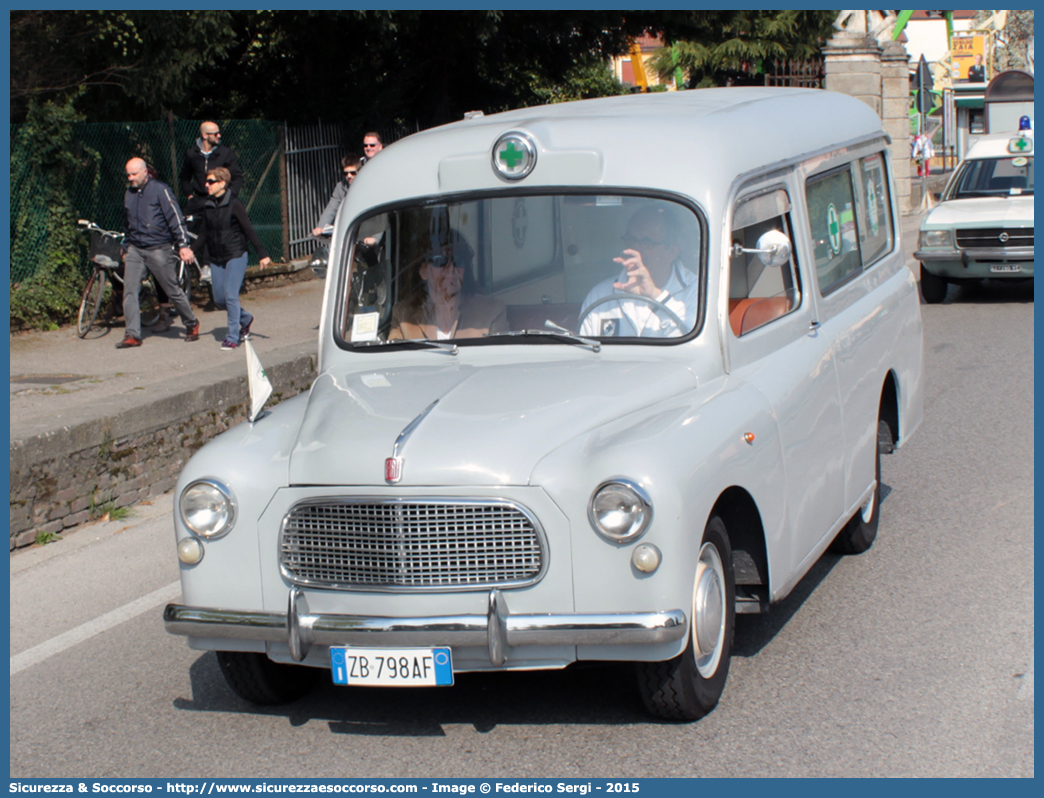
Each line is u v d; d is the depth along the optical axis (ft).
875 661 16.63
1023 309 51.24
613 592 13.56
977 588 19.43
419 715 15.72
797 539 16.88
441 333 17.52
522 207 17.28
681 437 14.16
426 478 13.80
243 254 43.04
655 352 16.29
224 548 14.83
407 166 18.31
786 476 16.39
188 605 15.03
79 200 49.32
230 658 15.84
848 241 21.44
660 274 16.57
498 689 16.39
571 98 128.16
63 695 17.08
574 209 16.98
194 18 51.98
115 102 53.57
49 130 45.98
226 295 42.88
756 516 15.57
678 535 13.50
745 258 17.13
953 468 27.20
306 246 65.77
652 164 16.89
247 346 16.80
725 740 14.39
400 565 13.94
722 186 16.75
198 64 54.24
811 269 19.07
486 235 17.42
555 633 13.51
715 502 14.71
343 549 14.21
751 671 16.49
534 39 78.54
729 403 15.44
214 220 42.50
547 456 13.82
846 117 22.62
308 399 16.92
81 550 24.30
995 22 247.50
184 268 47.78
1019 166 56.18
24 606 21.06
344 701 16.39
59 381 37.52
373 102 69.67
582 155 17.07
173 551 23.95
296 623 14.16
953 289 59.41
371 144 43.45
